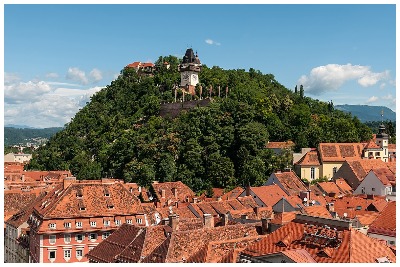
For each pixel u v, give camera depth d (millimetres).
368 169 179875
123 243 80938
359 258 55344
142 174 193125
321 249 58469
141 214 117500
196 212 123438
